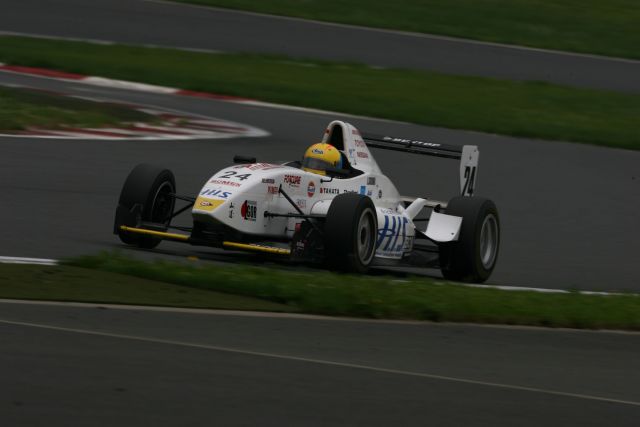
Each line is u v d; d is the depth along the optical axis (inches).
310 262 1416.1
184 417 698.2
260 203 1317.7
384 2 5246.1
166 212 1412.4
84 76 3265.3
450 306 1151.0
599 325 1190.3
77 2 4576.8
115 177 1964.8
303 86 3442.4
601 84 4101.9
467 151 1578.5
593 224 2052.2
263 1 5002.5
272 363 855.1
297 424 709.3
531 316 1173.1
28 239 1374.3
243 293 1122.0
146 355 837.8
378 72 3846.0
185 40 4104.3
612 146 3021.7
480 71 4101.9
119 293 1058.1
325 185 1414.9
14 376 745.6
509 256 1700.3
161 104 2967.5
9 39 3698.3
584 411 812.0
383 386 821.2
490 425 751.1
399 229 1445.6
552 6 5492.1
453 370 900.6
